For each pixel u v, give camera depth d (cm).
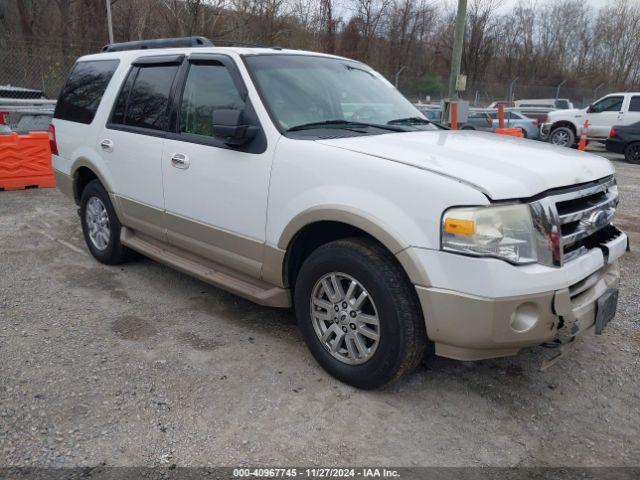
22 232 648
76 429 290
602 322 317
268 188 352
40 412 302
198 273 418
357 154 316
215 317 430
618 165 1550
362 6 3694
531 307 279
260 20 2214
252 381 340
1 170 861
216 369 352
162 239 451
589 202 324
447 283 279
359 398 325
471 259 271
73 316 423
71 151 545
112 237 516
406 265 288
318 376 347
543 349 389
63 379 334
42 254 571
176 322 418
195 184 404
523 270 274
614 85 5044
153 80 459
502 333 276
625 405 328
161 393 324
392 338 303
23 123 1062
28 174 887
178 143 417
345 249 317
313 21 2967
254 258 372
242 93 378
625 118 1827
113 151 484
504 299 271
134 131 462
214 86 401
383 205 297
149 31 2189
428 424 304
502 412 318
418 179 288
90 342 382
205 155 393
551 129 1994
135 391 325
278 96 375
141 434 288
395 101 451
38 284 488
